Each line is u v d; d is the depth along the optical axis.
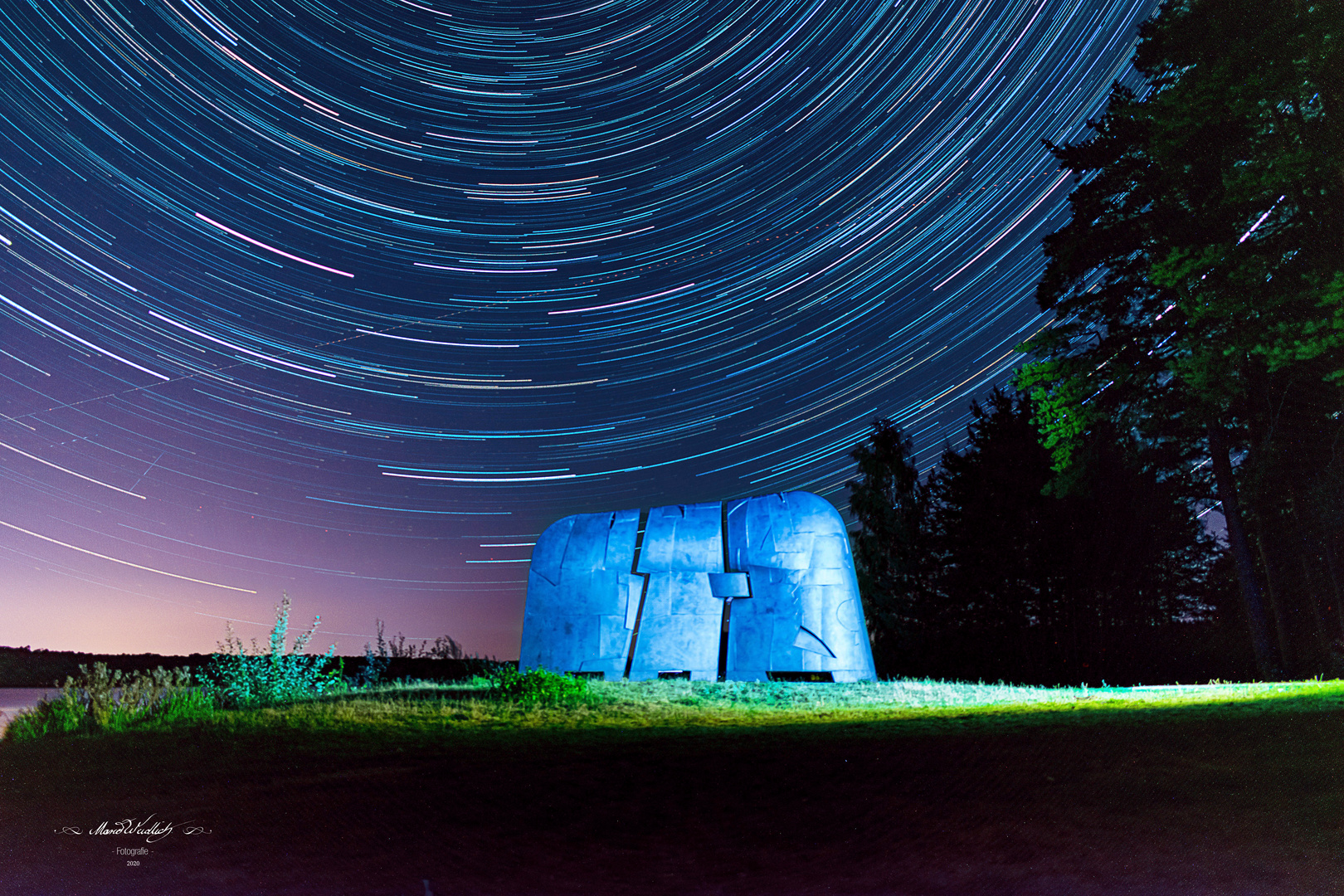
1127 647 28.03
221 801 7.46
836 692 18.09
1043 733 9.52
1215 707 11.27
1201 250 18.42
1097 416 21.94
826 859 5.59
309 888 5.24
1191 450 25.30
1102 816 6.30
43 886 5.37
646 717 14.20
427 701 16.09
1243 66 17.97
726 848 5.89
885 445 35.25
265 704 15.95
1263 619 20.50
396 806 7.13
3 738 11.72
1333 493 20.02
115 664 25.89
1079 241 22.97
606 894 5.04
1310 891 4.80
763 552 23.06
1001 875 5.20
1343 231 17.55
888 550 34.03
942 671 30.97
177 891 5.23
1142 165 22.03
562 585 24.23
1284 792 6.61
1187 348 19.98
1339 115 17.45
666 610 23.00
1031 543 29.78
